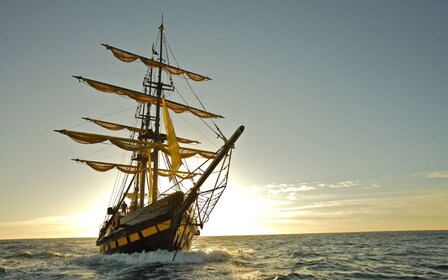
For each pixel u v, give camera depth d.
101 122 38.34
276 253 43.25
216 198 25.70
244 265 26.69
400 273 23.55
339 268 26.27
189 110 39.53
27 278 21.11
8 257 41.66
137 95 36.97
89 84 34.75
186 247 29.56
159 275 19.91
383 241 78.00
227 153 24.36
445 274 22.97
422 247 53.62
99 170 40.22
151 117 42.88
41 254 47.09
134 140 34.41
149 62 39.03
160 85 39.16
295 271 24.09
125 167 41.41
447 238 90.62
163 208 25.66
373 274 23.02
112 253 29.89
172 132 26.66
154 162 34.78
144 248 26.36
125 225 27.78
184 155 39.62
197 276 19.59
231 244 80.94
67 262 30.02
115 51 37.34
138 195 41.53
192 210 29.02
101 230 37.53
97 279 19.22
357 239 94.88
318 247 58.16
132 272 21.19
